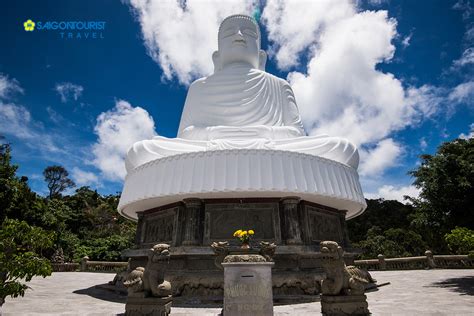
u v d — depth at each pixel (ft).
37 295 34.32
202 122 45.88
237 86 46.70
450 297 28.53
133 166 36.94
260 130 39.83
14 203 67.92
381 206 126.62
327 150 36.52
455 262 59.72
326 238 36.78
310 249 30.86
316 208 36.55
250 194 32.01
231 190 29.89
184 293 28.66
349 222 121.29
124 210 40.57
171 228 34.86
